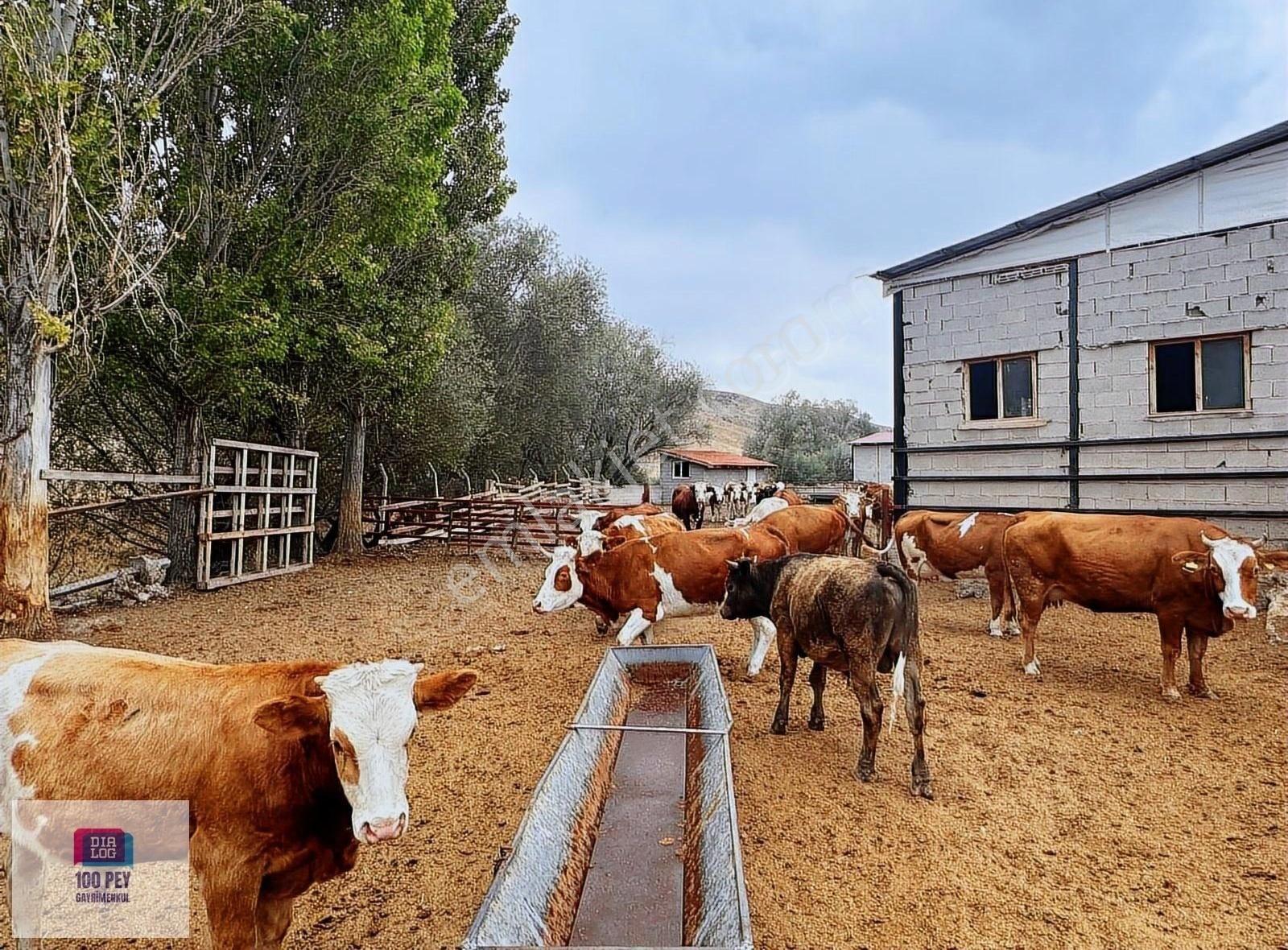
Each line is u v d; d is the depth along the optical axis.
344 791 2.31
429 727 5.55
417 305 14.40
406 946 3.01
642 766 4.59
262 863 2.42
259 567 12.90
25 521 7.74
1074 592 6.47
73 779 2.43
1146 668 6.87
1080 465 10.08
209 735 2.43
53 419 11.69
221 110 11.75
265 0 9.64
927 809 4.15
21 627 7.64
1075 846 3.75
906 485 11.93
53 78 7.33
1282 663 6.93
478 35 16.31
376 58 10.90
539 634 8.62
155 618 9.30
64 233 7.92
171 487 11.13
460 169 15.87
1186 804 4.19
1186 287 9.20
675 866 3.44
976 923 3.12
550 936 2.70
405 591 11.60
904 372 11.94
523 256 25.36
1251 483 8.79
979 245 10.89
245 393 11.02
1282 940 3.00
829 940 3.01
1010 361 10.89
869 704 4.45
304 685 2.57
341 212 11.20
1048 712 5.71
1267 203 8.63
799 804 4.21
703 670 5.45
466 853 3.75
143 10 9.38
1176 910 3.22
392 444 19.23
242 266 11.59
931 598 10.59
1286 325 8.52
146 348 10.35
